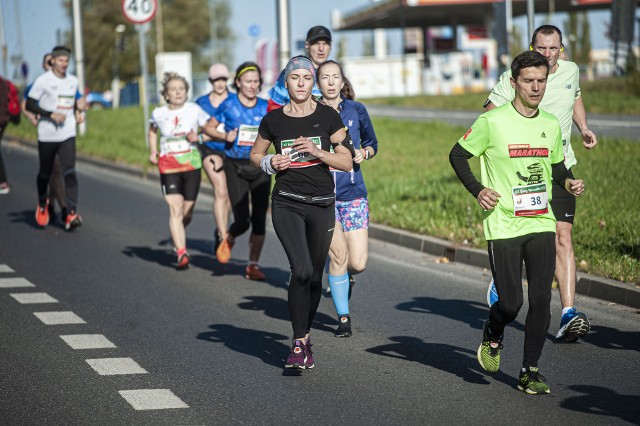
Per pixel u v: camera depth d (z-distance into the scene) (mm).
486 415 9109
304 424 8977
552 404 9398
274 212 10742
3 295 15500
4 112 27594
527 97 9711
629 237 17125
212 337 12578
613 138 34031
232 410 9438
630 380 10156
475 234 18672
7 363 11375
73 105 21797
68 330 13039
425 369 10820
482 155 9961
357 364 11109
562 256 12023
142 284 16328
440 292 15266
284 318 13750
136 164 36875
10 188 31406
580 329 11555
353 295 15188
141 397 9914
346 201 12781
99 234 21969
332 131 10703
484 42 114812
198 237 21562
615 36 55750
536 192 9781
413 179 28031
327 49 13758
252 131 16344
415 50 125938
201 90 89375
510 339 12086
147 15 35469
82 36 47781
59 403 9773
